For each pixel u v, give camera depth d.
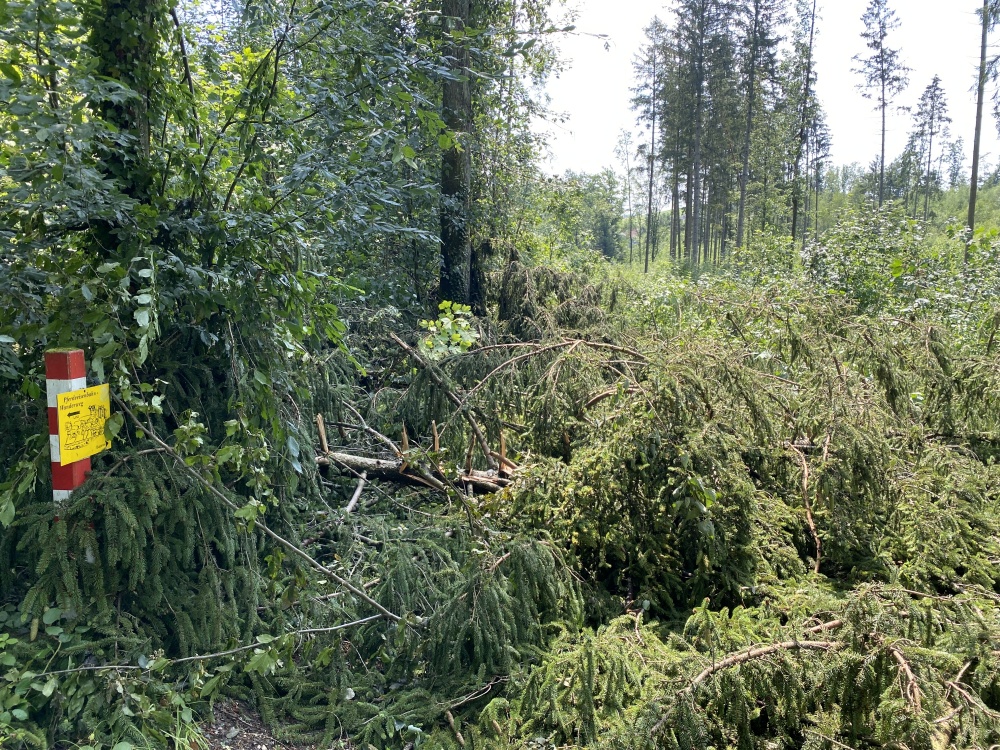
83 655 2.26
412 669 2.81
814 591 2.83
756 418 3.67
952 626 2.26
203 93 3.27
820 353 4.23
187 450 2.47
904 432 3.82
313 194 3.35
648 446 3.22
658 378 3.34
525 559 2.89
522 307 6.12
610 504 3.22
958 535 3.03
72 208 2.31
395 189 4.57
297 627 2.82
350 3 3.20
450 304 4.73
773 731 2.19
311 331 3.08
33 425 2.55
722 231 34.91
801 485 3.65
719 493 3.04
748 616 2.75
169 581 2.56
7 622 2.28
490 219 8.05
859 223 9.05
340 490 3.99
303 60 3.69
